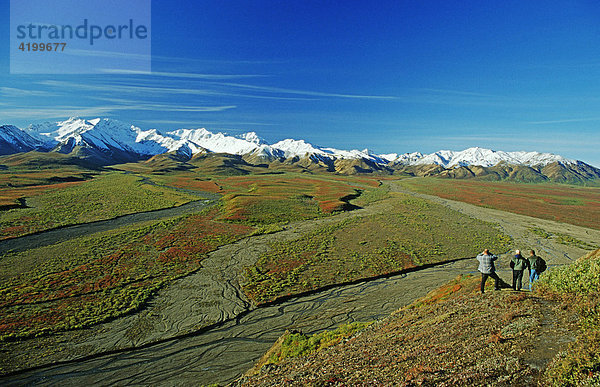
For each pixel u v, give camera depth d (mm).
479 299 19750
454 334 14750
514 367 10047
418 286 40656
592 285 14469
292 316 32875
